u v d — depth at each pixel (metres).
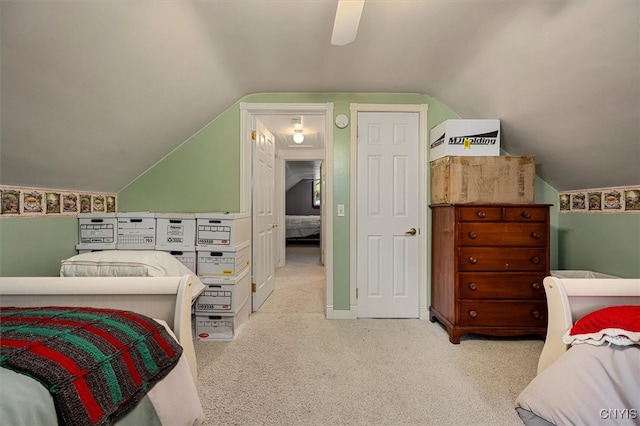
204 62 1.98
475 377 1.82
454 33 1.81
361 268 2.87
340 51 2.05
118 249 2.36
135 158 2.48
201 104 2.45
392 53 2.07
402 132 2.86
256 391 1.67
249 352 2.14
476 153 2.48
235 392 1.67
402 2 1.55
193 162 2.83
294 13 1.63
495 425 1.42
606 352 1.09
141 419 0.93
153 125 2.23
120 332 0.98
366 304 2.87
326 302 2.85
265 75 2.43
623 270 2.28
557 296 1.29
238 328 2.54
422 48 2.00
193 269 2.39
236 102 2.84
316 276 4.58
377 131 2.86
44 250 2.03
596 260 2.49
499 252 2.29
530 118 2.22
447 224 2.44
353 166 2.83
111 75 1.56
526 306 2.29
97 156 2.09
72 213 2.27
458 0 1.52
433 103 2.83
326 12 1.63
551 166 2.58
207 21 1.64
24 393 0.68
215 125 2.84
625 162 2.01
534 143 2.44
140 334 1.01
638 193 2.17
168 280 1.26
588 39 1.43
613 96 1.61
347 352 2.15
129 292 1.24
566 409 1.09
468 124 2.48
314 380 1.78
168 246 2.39
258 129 3.06
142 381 0.92
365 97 2.84
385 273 2.87
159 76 1.80
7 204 1.79
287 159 5.43
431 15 1.65
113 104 1.75
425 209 2.84
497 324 2.29
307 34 1.84
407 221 2.87
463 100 2.58
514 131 2.48
